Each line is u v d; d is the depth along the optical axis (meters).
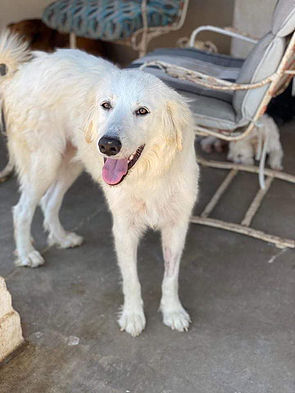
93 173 1.25
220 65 1.74
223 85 1.43
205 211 1.61
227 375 1.09
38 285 1.34
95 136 1.08
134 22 2.00
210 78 1.43
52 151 1.31
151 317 1.25
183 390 1.06
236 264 1.42
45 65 1.27
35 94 1.27
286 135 2.09
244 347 1.16
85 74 1.23
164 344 1.17
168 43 2.55
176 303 1.23
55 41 2.43
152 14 2.04
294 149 1.99
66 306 1.28
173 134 1.05
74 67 1.25
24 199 1.37
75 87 1.23
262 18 2.17
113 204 1.15
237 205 1.68
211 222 1.56
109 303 1.29
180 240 1.20
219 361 1.12
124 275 1.20
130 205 1.15
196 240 1.51
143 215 1.17
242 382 1.08
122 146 0.95
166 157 1.07
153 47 2.59
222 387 1.07
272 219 1.60
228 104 1.51
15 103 1.29
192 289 1.33
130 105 0.99
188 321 1.22
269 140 1.80
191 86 1.57
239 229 1.53
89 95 1.10
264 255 1.45
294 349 1.15
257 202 1.65
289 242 1.47
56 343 1.17
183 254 1.45
